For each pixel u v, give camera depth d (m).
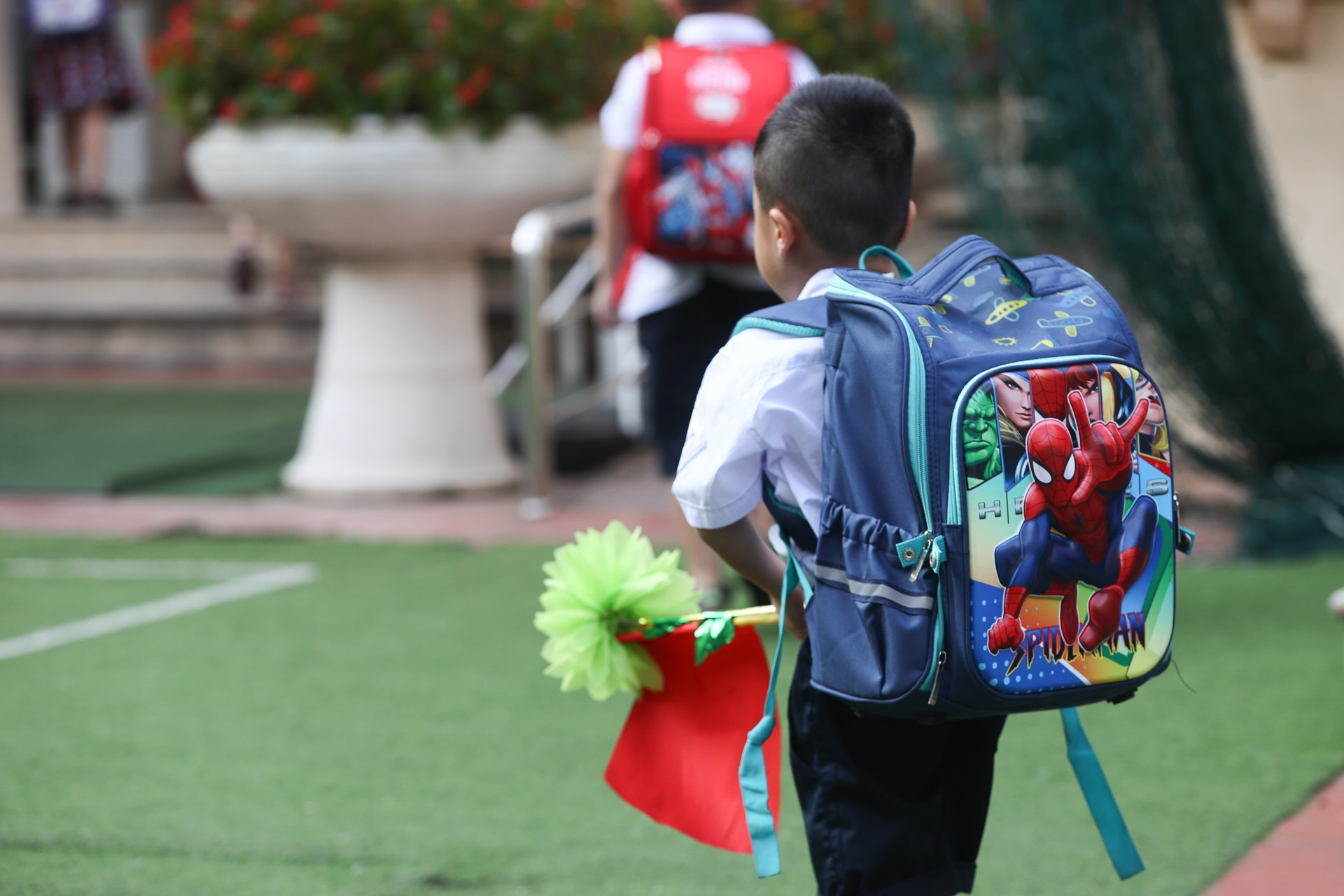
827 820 6.30
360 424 21.81
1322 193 19.33
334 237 20.80
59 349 36.84
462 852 9.75
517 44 19.45
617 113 14.30
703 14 14.52
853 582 5.66
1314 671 12.92
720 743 6.66
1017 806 10.24
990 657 5.48
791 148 6.38
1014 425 5.50
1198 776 10.64
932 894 6.21
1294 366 16.97
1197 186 16.19
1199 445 18.64
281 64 19.48
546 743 11.92
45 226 38.38
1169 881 8.95
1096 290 6.09
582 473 23.84
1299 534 17.19
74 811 10.52
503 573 17.59
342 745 11.91
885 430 5.57
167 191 48.16
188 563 18.44
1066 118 15.55
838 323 5.80
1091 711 12.15
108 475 23.20
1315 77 19.22
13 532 20.22
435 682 13.56
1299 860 9.20
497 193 20.14
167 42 20.34
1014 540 5.48
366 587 17.06
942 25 16.72
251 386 33.03
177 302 36.75
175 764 11.52
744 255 13.69
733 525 6.14
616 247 14.75
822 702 6.29
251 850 9.80
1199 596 15.60
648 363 14.40
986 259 5.98
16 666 14.17
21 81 42.56
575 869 9.46
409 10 19.36
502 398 29.30
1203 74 15.88
